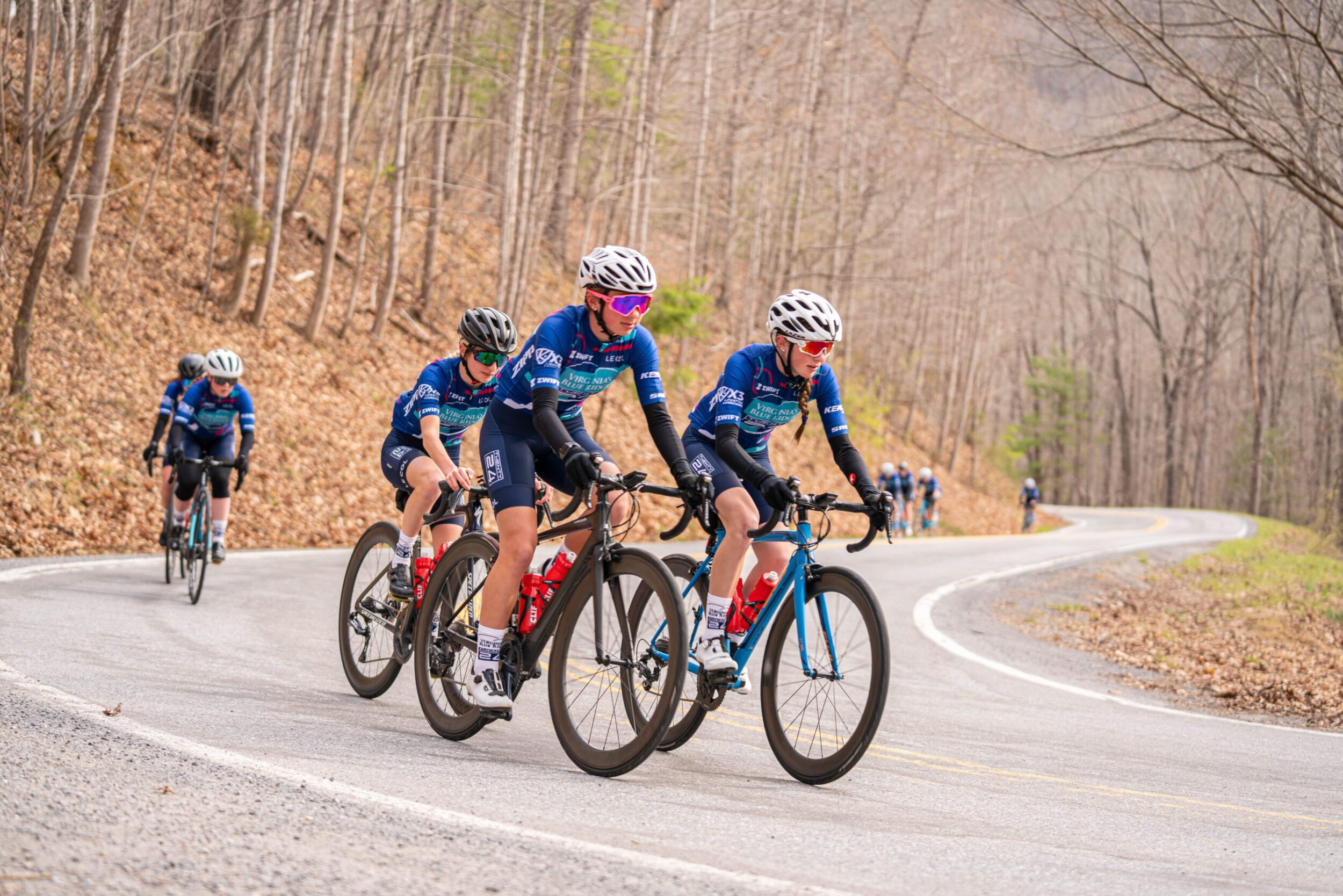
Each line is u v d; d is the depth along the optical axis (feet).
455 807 10.28
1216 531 111.75
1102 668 30.81
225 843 8.45
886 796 13.25
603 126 83.46
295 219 68.95
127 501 38.91
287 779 10.55
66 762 10.41
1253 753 19.17
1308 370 192.75
